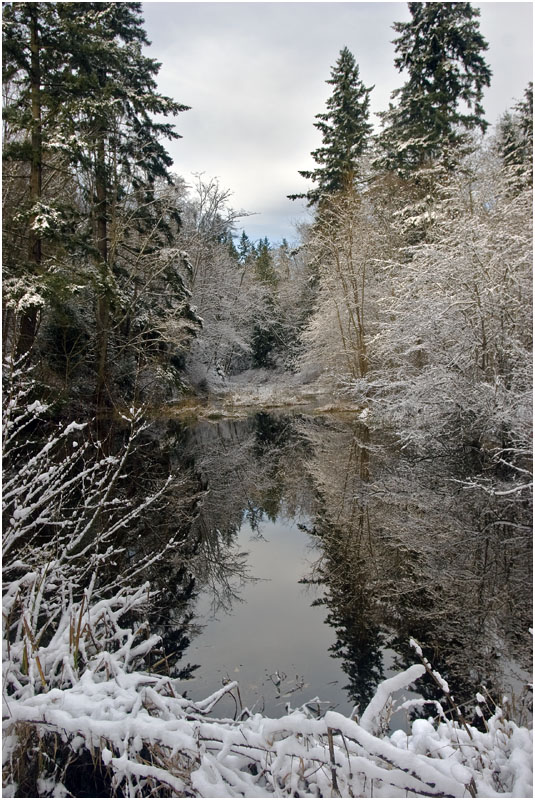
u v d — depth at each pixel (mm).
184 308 15617
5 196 10641
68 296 9094
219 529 6223
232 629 3631
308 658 3211
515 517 5773
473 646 3340
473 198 9453
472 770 1451
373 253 16203
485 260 7836
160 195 15891
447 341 8391
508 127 15500
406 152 16125
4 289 8266
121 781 1732
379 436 12055
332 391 19922
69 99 10453
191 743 1509
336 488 7871
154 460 9789
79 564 4105
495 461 7625
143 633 3516
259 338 30828
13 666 2131
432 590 4258
